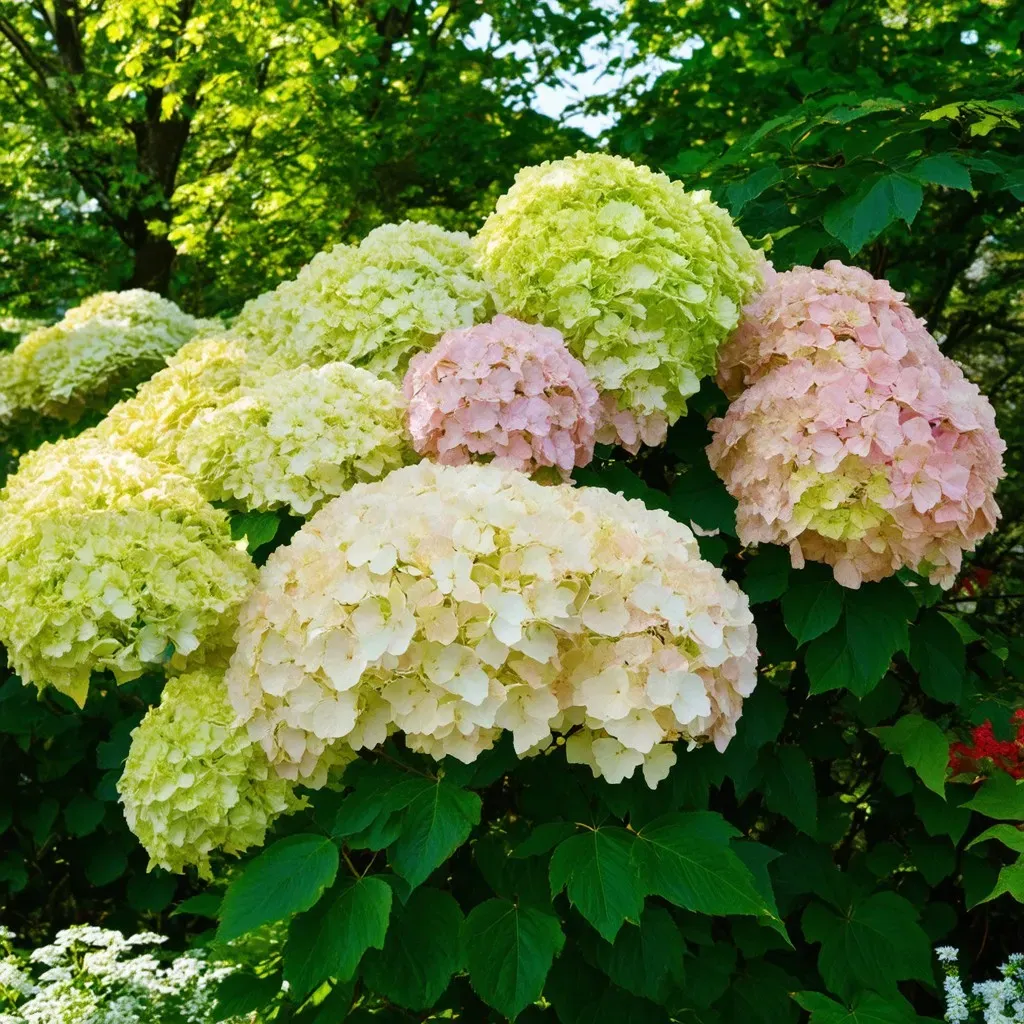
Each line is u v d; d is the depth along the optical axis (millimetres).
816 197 3094
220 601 2035
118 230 8891
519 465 2316
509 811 2297
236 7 7152
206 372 2779
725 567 2666
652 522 2072
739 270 2697
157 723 2076
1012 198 4055
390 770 1908
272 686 1880
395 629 1745
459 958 1770
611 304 2477
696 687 1784
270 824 2076
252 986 2002
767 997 2320
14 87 8977
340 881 1812
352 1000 1893
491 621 1713
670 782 1991
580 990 1951
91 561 1996
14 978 2361
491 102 7219
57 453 2574
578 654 1814
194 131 8789
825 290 2512
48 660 1999
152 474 2299
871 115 3070
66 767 3203
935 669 2498
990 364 5387
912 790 2605
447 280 2729
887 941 2383
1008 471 4535
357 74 7422
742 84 4941
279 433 2363
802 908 2613
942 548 2295
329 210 7930
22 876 3201
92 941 2449
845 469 2236
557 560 1776
